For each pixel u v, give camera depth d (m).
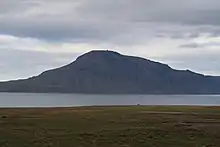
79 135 27.45
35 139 25.91
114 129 30.22
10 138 26.14
